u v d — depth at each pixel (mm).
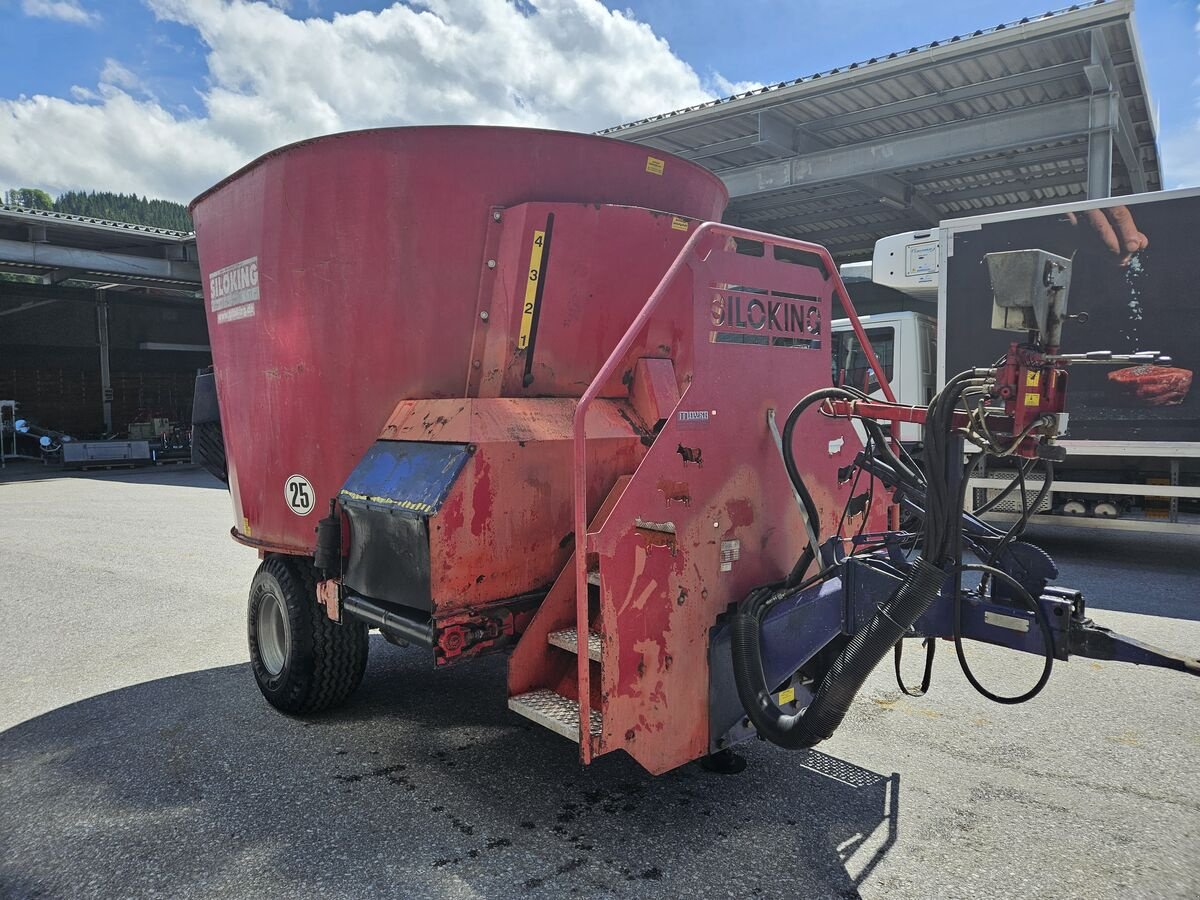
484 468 3211
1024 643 2709
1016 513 7953
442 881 2705
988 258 2480
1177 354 7059
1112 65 9938
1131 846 2893
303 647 4059
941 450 2576
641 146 3857
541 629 3180
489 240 3592
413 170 3566
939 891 2621
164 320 33000
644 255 3775
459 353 3676
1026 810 3160
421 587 3160
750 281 3143
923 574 2598
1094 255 7387
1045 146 12047
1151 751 3695
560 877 2721
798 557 3367
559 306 3621
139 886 2715
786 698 3311
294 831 3055
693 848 2896
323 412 3807
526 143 3596
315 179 3723
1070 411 7535
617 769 3566
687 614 2941
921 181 13984
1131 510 7609
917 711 4199
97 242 22219
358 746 3840
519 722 4133
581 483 2633
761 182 13031
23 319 30109
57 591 7273
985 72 10391
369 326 3684
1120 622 5758
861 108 11859
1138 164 13383
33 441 27500
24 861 2885
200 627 6059
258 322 4082
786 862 2801
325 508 3844
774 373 3250
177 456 26547
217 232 4418
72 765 3672
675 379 3850
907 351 8930
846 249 18984
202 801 3305
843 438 3580
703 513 2973
